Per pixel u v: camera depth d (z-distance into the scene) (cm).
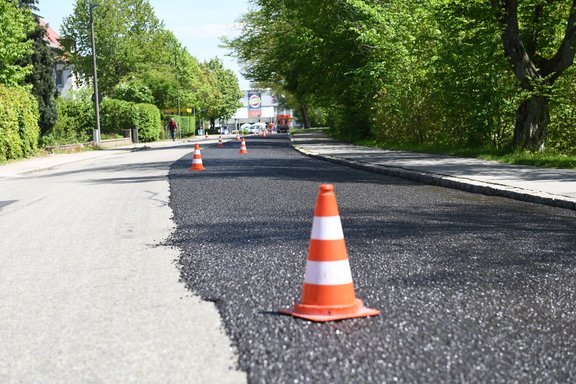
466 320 454
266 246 736
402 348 397
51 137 4181
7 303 536
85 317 486
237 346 408
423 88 2964
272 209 1060
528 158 1891
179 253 716
